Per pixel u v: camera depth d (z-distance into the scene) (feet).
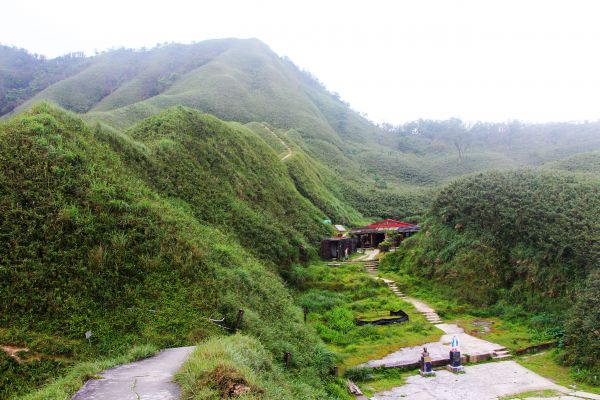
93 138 59.52
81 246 37.58
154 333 34.01
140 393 20.89
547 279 73.92
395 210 184.03
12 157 42.34
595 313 55.98
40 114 53.62
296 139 256.93
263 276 59.47
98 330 32.19
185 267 42.57
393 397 44.42
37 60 508.94
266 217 92.17
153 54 522.88
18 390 25.68
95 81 402.11
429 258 95.14
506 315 73.61
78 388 21.90
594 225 74.59
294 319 52.13
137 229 43.37
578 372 50.42
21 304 31.19
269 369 31.32
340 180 208.03
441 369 52.80
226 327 38.55
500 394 45.06
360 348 57.77
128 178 56.03
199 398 19.61
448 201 104.37
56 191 41.09
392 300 81.35
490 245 87.10
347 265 98.32
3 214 36.29
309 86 584.40
